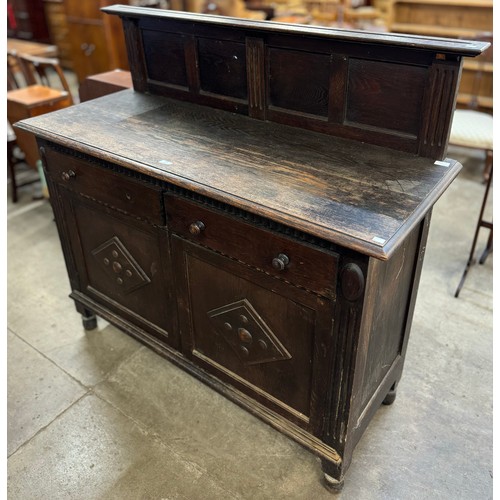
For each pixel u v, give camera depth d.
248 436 1.63
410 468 1.51
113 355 1.96
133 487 1.48
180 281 1.52
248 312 1.37
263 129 1.54
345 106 1.42
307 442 1.41
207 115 1.67
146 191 1.43
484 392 1.75
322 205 1.13
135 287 1.71
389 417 1.67
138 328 1.82
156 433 1.64
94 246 1.77
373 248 0.98
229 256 1.32
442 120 1.27
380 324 1.31
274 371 1.42
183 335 1.64
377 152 1.37
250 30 1.47
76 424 1.68
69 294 2.12
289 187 1.21
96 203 1.63
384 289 1.24
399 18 4.05
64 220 1.82
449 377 1.81
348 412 1.28
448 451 1.55
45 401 1.76
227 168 1.31
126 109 1.75
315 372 1.30
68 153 1.62
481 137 2.73
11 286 2.36
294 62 1.45
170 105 1.77
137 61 1.84
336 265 1.10
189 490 1.47
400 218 1.07
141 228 1.53
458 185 3.13
